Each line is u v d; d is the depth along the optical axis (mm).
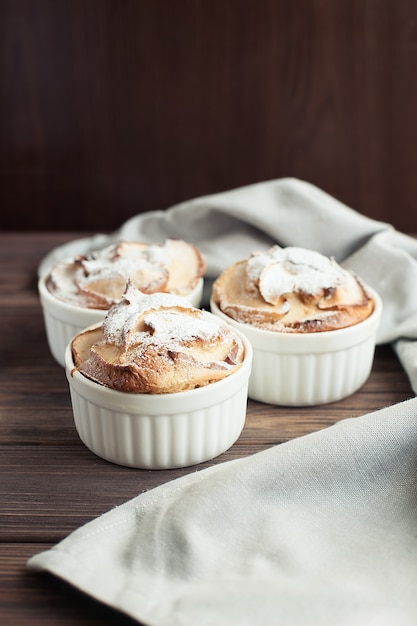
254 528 542
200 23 947
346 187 1002
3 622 507
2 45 959
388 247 733
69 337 673
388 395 662
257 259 664
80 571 515
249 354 605
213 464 601
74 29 953
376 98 968
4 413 646
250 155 994
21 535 554
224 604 495
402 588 511
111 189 1014
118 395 575
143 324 592
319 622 488
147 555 525
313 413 646
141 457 591
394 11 934
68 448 615
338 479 562
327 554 530
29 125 990
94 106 981
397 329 691
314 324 635
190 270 692
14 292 793
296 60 957
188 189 1011
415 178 997
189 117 982
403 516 551
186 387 580
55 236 901
